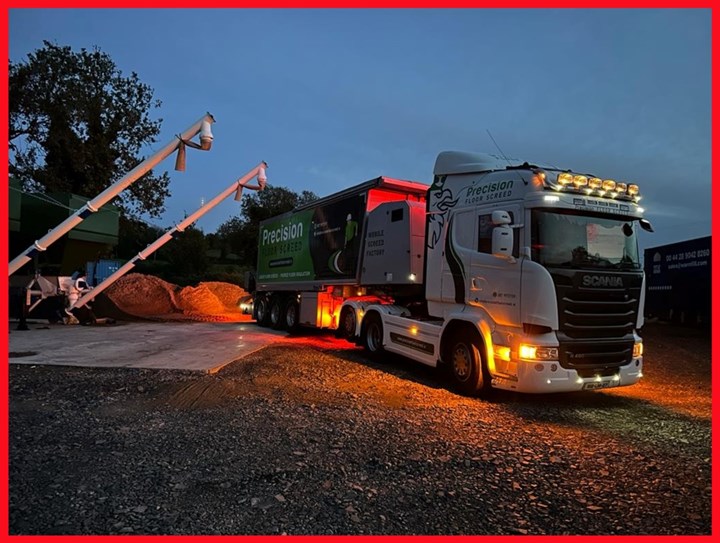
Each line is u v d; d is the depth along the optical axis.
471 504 3.89
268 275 17.17
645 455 5.08
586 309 6.87
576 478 4.46
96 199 12.21
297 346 12.04
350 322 11.63
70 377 7.79
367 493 4.00
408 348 9.24
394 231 10.34
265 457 4.67
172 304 22.56
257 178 16.31
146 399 6.65
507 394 7.77
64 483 3.96
